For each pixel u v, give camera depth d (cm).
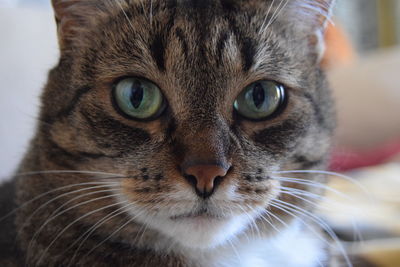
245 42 23
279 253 25
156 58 23
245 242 24
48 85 24
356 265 26
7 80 42
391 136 61
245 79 23
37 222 23
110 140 22
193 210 22
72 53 24
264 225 24
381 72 63
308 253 26
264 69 23
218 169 21
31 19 44
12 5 45
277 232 24
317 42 26
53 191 23
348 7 75
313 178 25
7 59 42
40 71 42
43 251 23
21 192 24
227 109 23
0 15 42
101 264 23
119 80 23
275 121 24
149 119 22
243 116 23
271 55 24
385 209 35
